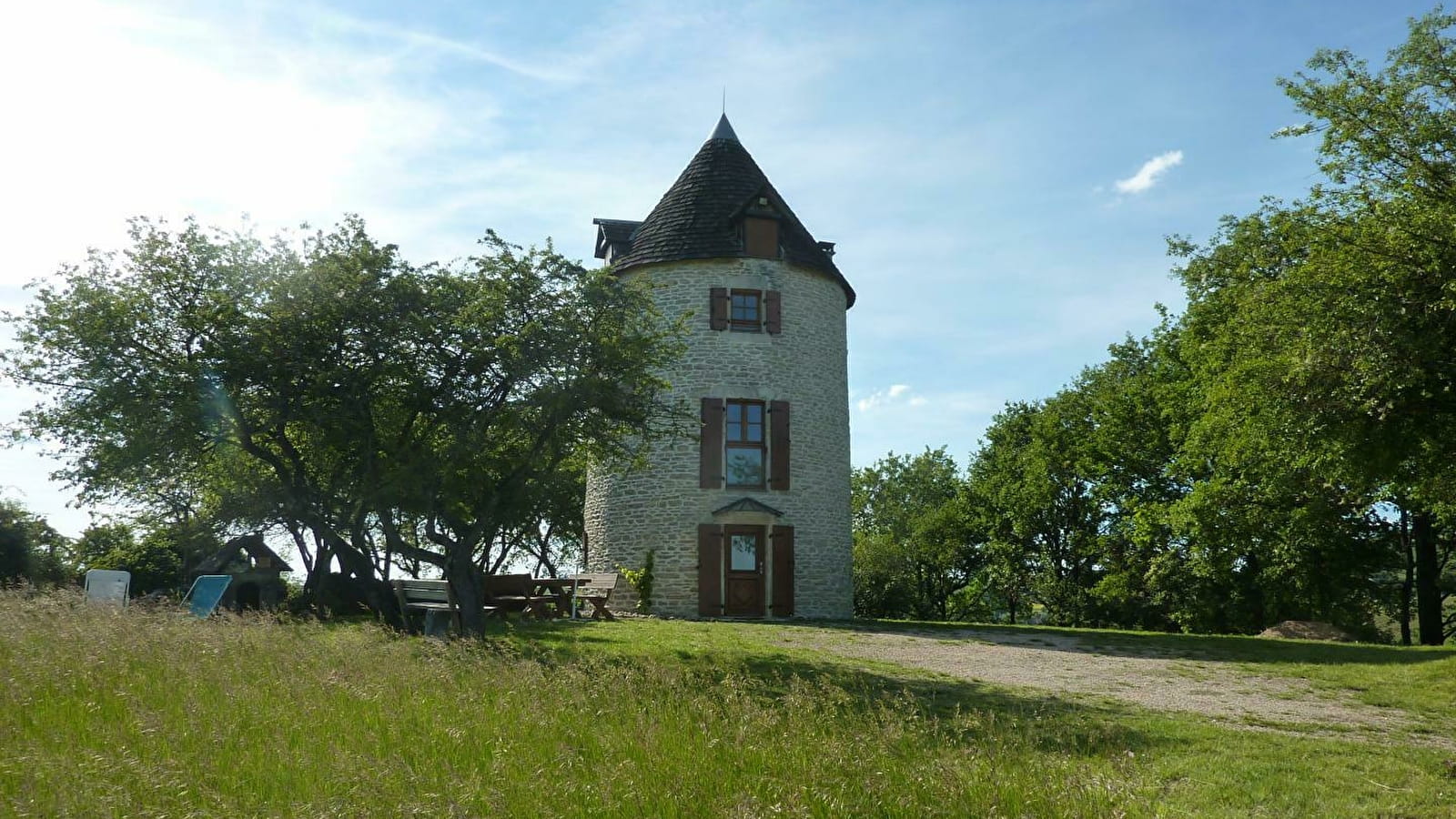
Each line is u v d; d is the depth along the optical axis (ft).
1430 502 65.77
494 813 17.85
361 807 17.85
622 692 27.55
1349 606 100.32
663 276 82.23
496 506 51.80
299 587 116.26
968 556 162.20
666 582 78.02
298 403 52.80
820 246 93.09
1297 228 54.70
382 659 30.89
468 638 38.47
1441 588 105.91
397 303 52.80
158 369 51.80
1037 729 29.89
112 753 20.06
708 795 19.03
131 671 29.09
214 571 111.55
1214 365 75.20
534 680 28.14
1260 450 66.54
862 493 191.21
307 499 57.93
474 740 22.84
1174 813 22.00
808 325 83.56
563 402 48.91
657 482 79.56
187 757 19.99
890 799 19.31
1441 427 44.60
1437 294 43.39
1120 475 117.91
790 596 78.74
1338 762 27.30
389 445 53.01
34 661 28.66
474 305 49.83
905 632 63.57
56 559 124.88
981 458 155.63
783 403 81.10
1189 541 103.71
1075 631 67.97
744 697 26.50
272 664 30.09
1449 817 22.41
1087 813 19.02
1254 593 105.40
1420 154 49.60
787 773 20.25
